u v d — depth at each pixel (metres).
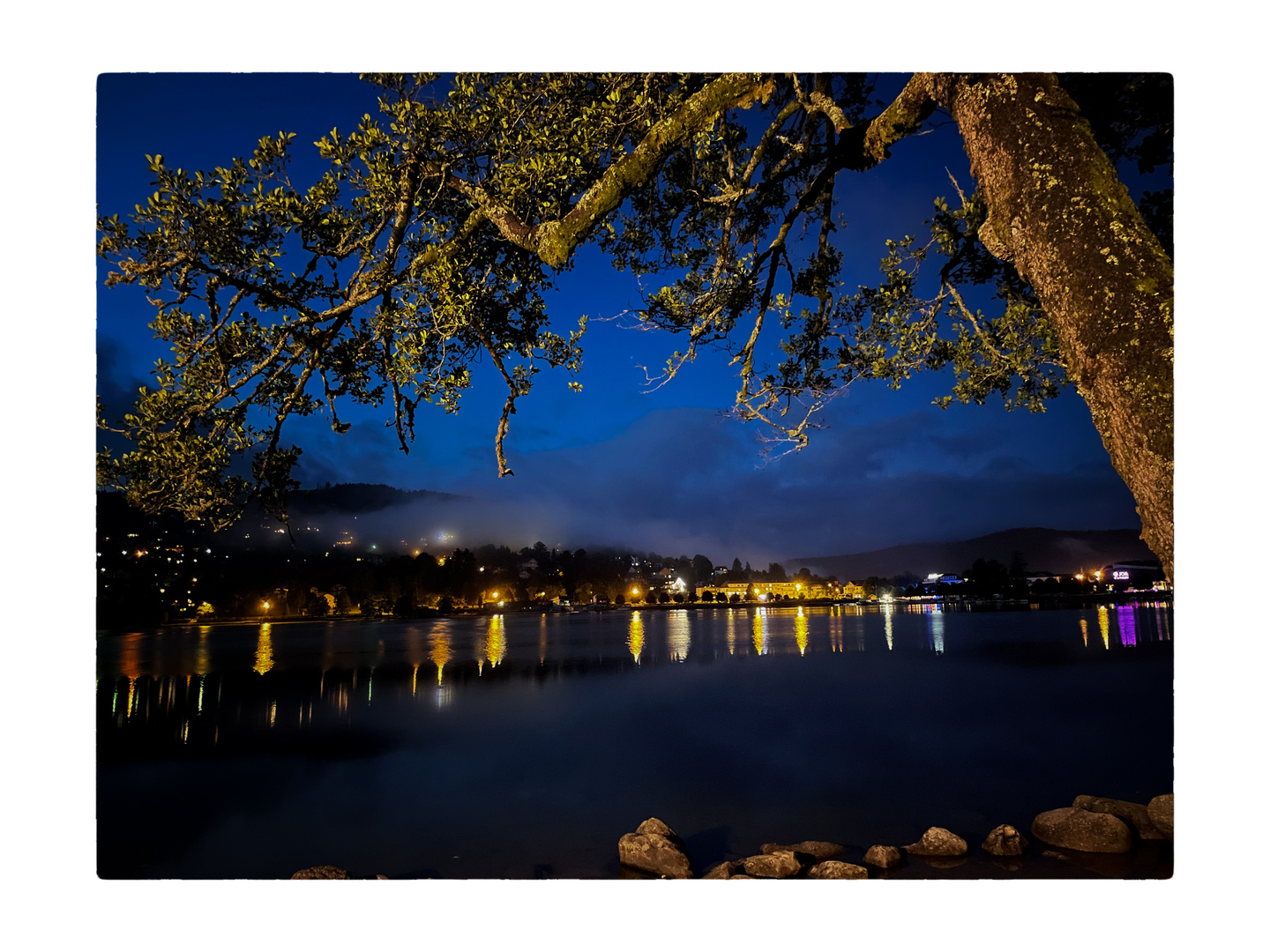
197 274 4.90
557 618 125.62
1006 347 7.50
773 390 6.49
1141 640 45.69
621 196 4.43
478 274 5.59
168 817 12.29
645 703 25.19
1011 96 2.93
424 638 69.69
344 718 22.97
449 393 5.27
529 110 5.04
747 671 34.50
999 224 2.91
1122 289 2.50
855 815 11.23
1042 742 16.78
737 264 6.25
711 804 12.20
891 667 34.38
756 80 4.60
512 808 12.41
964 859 8.02
